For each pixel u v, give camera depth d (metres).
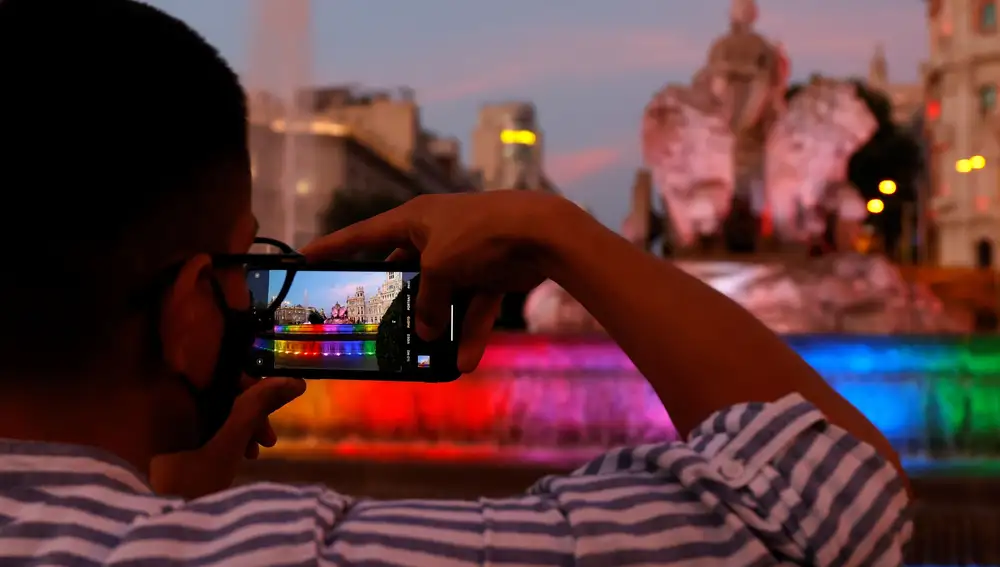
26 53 0.55
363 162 30.25
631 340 0.62
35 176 0.54
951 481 3.10
